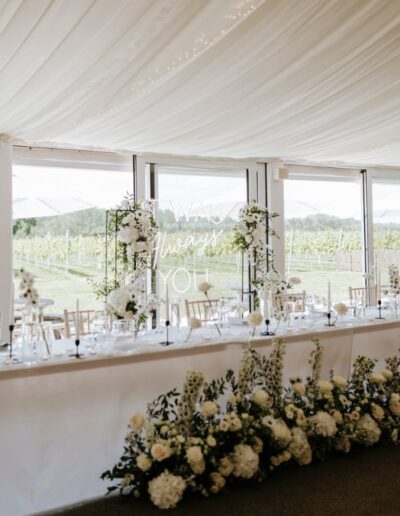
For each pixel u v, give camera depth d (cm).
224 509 244
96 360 289
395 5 284
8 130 498
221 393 296
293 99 427
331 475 278
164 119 468
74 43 304
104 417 292
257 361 305
